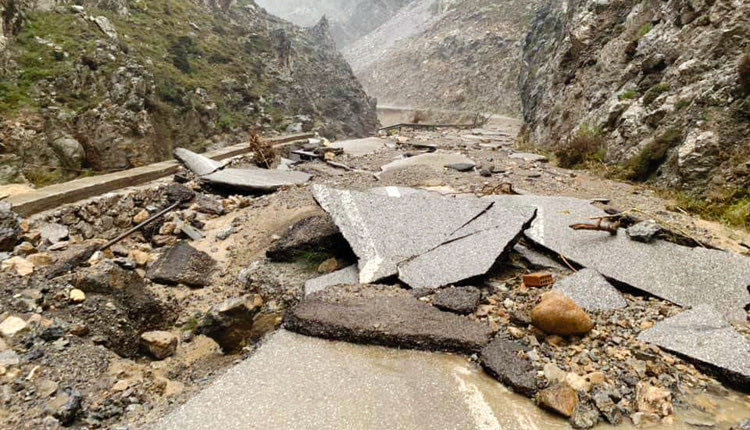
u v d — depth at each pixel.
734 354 2.53
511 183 6.92
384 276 3.71
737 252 4.12
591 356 2.65
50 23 10.69
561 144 10.64
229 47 17.58
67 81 9.73
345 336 2.94
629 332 2.89
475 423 2.19
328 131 17.50
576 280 3.52
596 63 11.40
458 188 6.79
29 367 2.68
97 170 9.54
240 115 14.75
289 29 26.66
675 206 5.57
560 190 6.62
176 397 2.78
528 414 2.26
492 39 42.84
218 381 2.55
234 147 9.55
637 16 10.59
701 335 2.75
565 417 2.21
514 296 3.40
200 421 2.24
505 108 35.53
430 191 6.59
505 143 15.03
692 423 2.16
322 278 3.97
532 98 19.52
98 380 2.79
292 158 10.60
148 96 11.27
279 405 2.33
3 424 2.22
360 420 2.21
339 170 9.07
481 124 27.98
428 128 21.62
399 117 39.88
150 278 4.52
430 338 2.84
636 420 2.19
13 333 2.90
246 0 25.09
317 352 2.83
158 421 2.26
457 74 42.91
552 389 2.32
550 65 17.45
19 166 8.22
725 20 7.18
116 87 10.45
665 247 3.97
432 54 47.03
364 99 25.45
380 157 10.67
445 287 3.50
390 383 2.51
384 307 3.22
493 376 2.55
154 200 6.20
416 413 2.26
